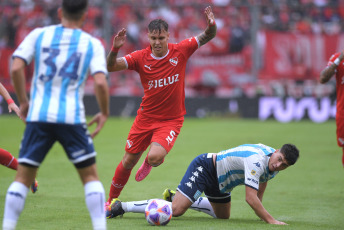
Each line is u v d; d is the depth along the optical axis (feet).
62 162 116.37
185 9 231.91
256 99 222.89
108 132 172.55
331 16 236.84
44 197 79.71
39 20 231.71
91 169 48.62
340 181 101.65
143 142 72.33
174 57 71.31
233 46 223.30
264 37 221.87
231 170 65.10
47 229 58.59
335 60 81.46
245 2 226.79
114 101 224.74
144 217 67.92
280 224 63.00
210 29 72.23
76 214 67.67
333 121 216.95
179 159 124.36
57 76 47.62
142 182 96.37
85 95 222.07
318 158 128.36
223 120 219.20
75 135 47.73
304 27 231.50
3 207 70.49
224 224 63.46
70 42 48.32
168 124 71.67
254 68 221.05
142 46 230.89
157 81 70.95
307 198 86.17
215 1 233.55
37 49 48.21
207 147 143.54
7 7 232.32
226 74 225.35
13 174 101.50
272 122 213.25
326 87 224.74
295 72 223.10
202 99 225.35
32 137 47.55
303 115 219.61
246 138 162.09
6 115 224.53
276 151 63.98
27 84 210.38
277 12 232.32
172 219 66.95
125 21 230.68
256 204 62.85
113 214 66.18
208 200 69.21
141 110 72.79
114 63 69.10
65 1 48.62
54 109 47.01
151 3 241.55
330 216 72.13
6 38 229.45
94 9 230.48
